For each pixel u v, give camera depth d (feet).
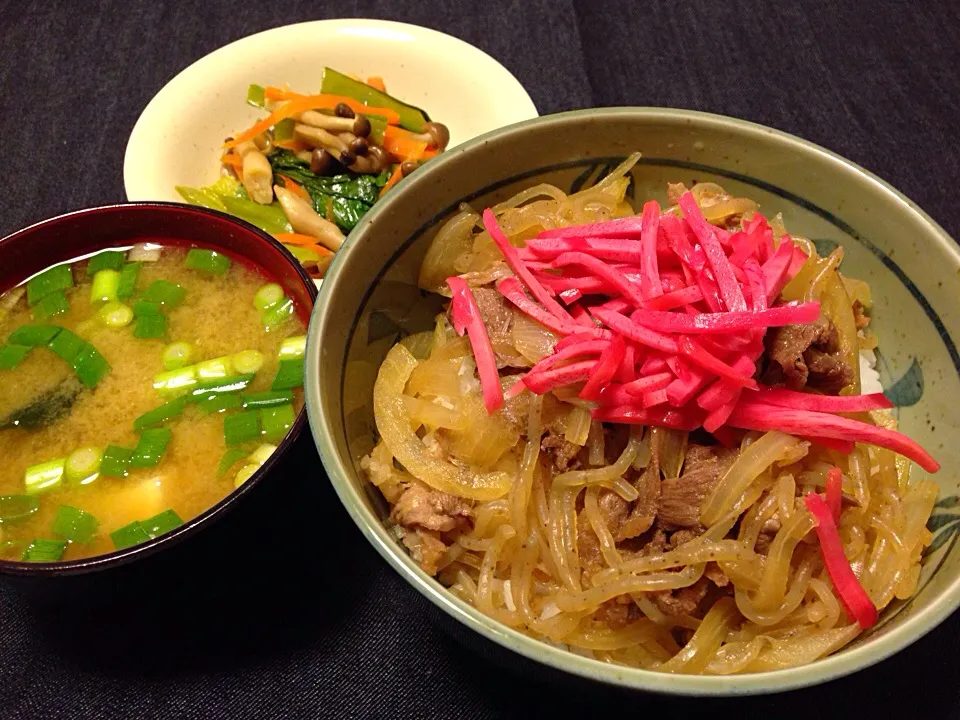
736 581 0.70
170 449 0.82
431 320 0.88
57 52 1.27
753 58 1.27
